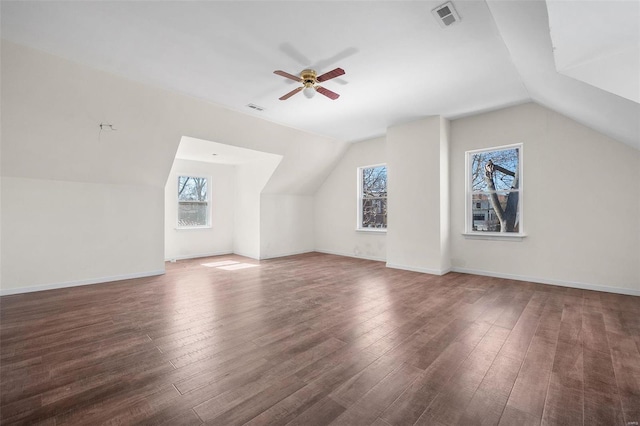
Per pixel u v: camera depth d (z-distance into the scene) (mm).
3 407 1690
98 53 2955
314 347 2430
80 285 4414
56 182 4238
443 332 2707
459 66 3252
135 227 4918
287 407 1695
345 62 3143
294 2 2227
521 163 4582
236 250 7531
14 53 2834
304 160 6586
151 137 4316
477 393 1817
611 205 3895
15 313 3219
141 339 2582
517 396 1788
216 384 1919
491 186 4926
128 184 4836
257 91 3877
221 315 3172
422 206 5176
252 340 2562
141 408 1685
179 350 2383
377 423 1566
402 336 2631
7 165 3793
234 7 2277
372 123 5379
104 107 3668
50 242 4203
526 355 2279
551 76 2820
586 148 4043
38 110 3385
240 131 5062
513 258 4656
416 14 2375
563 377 1980
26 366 2133
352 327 2838
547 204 4348
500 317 3064
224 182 7469
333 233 7523
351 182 7086
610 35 1806
